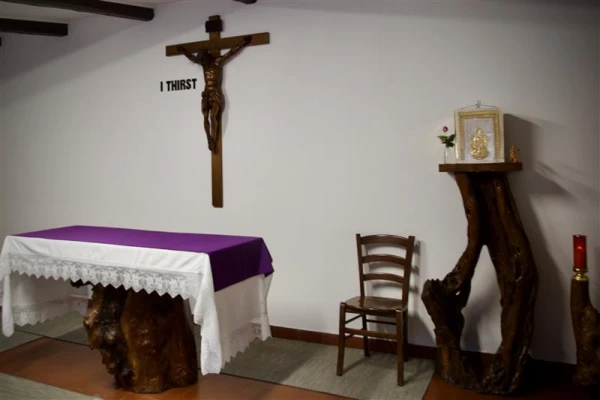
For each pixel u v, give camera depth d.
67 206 4.96
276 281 4.06
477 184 3.16
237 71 4.10
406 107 3.57
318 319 3.93
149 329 3.02
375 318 3.75
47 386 3.18
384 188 3.67
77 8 3.81
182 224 4.42
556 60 3.18
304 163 3.91
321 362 3.55
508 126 3.30
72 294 3.68
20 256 3.22
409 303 3.64
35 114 5.06
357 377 3.30
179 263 2.71
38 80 5.01
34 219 5.16
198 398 3.02
